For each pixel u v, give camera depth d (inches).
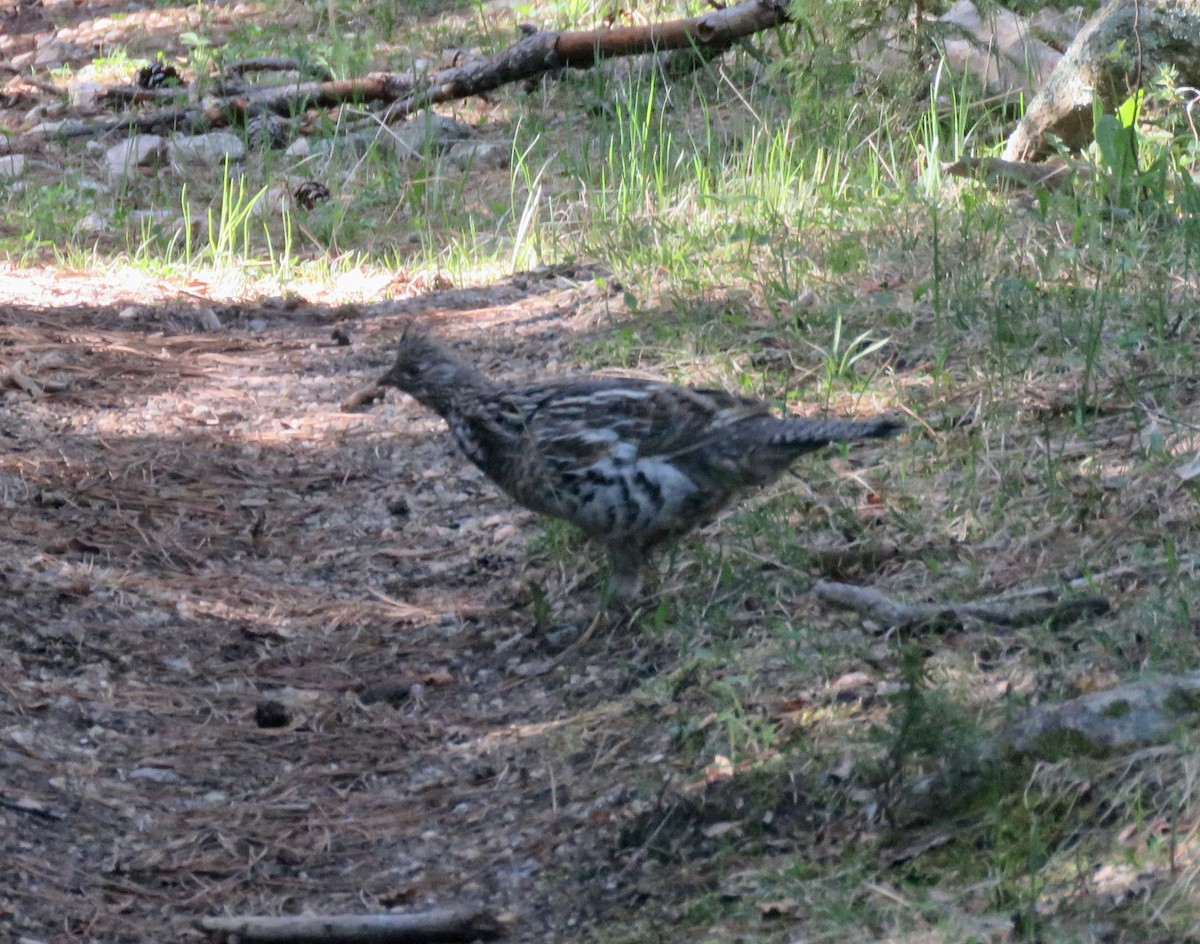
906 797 275.9
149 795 335.3
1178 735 259.3
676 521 375.2
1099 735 265.0
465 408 391.9
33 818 317.4
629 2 1060.5
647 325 572.7
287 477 507.8
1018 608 329.7
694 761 315.0
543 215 771.4
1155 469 379.6
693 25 896.9
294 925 281.7
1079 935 227.5
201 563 446.3
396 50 1097.4
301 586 438.3
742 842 285.3
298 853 316.2
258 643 404.8
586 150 823.1
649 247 662.5
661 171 781.9
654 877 284.8
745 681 331.9
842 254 582.6
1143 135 632.4
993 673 311.9
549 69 935.0
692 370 508.1
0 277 727.1
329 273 737.0
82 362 598.2
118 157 935.0
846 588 349.7
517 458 382.9
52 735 350.6
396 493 494.3
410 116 949.2
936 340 493.0
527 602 417.4
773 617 360.8
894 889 256.1
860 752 294.8
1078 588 338.0
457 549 454.9
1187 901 227.5
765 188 693.3
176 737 358.3
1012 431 423.8
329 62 1046.4
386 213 829.2
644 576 396.8
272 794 338.6
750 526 401.4
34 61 1197.1
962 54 781.3
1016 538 371.6
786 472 422.3
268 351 629.6
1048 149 659.4
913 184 665.6
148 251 781.3
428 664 394.3
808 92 778.2
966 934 234.7
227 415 556.4
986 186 624.4
